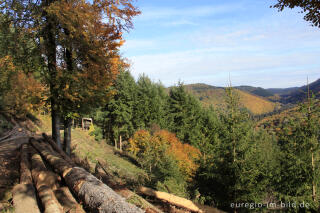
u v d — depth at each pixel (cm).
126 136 3641
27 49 962
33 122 2620
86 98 1021
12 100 2244
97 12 922
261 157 1333
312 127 1161
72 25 874
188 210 913
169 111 3925
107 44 977
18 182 675
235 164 1253
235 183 1237
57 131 1106
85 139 2752
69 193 594
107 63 1002
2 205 492
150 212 557
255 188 1212
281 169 1243
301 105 1191
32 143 1195
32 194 552
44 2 911
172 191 1295
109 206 477
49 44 958
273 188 1273
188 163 1812
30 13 901
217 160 1368
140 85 3675
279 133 1295
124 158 2466
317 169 1137
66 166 716
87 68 996
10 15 893
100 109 3441
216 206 1334
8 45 937
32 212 480
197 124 3759
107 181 740
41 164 761
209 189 1396
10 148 1175
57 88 948
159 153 1806
